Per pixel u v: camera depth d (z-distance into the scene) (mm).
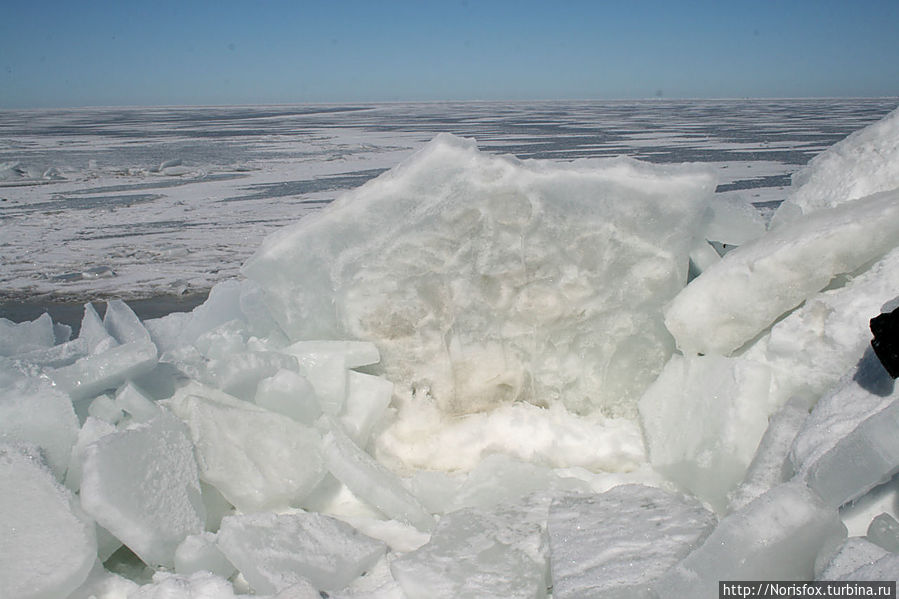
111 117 86062
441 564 2102
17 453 2328
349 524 2494
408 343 3119
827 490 1949
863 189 3094
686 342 2900
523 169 2812
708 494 2617
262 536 2248
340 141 36188
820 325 2627
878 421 1855
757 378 2629
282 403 2789
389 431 3137
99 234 13172
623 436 3078
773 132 37062
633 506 2234
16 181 20766
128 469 2311
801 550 1779
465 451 3096
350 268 2992
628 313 3049
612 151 26734
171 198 17234
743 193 15516
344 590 2211
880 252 2627
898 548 1810
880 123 3234
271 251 2984
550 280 3000
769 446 2428
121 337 3357
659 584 1791
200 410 2639
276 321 3355
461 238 2914
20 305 8977
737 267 2713
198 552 2262
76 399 2748
